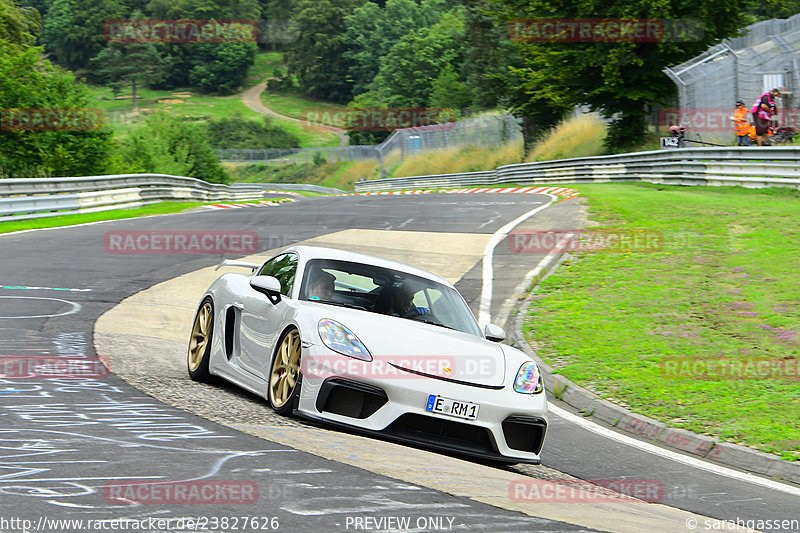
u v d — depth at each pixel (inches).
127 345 740.0
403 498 318.0
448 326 555.2
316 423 467.8
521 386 497.4
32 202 2033.7
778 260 1246.3
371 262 600.7
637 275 1241.4
